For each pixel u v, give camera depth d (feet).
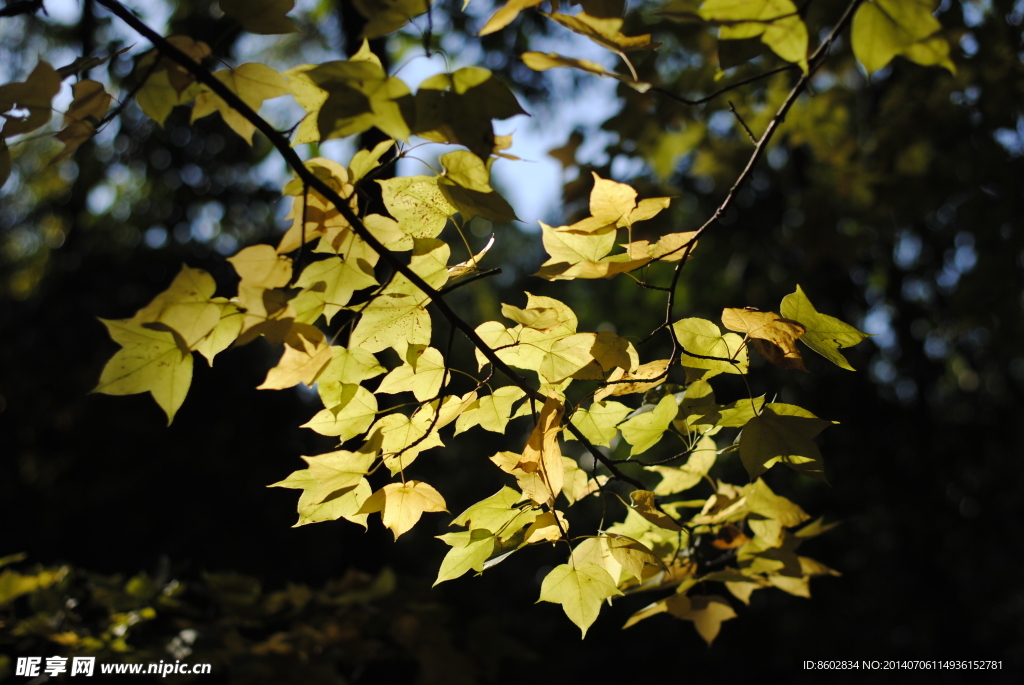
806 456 3.13
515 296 19.19
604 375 3.21
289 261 2.92
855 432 11.10
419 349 3.11
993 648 11.64
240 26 3.04
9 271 14.62
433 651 4.92
